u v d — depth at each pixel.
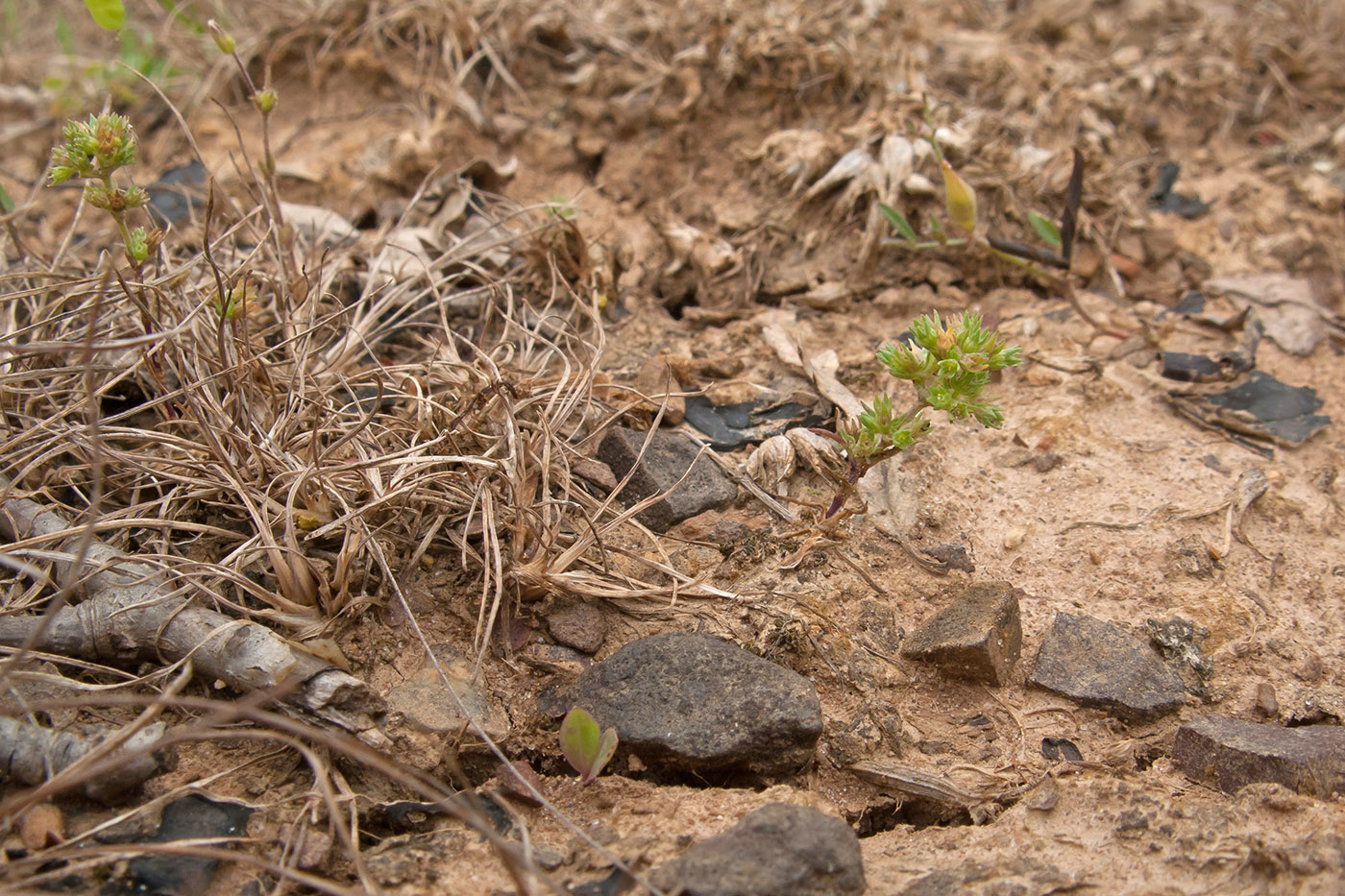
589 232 0.41
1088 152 0.42
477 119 0.42
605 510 0.36
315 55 0.43
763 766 0.34
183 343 0.36
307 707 0.33
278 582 0.34
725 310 0.40
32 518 0.35
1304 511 0.37
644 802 0.33
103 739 0.33
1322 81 0.45
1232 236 0.42
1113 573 0.36
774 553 0.36
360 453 0.35
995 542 0.36
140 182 0.42
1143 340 0.39
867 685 0.35
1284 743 0.34
